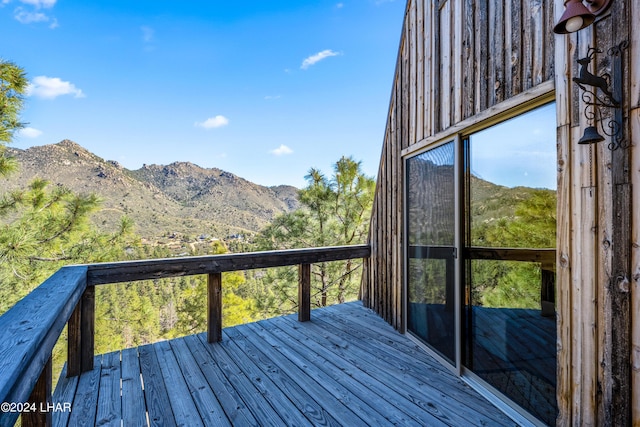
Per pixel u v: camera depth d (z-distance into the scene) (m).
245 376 2.53
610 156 1.46
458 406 2.12
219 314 3.29
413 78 3.31
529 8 1.92
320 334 3.47
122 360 2.82
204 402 2.17
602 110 1.48
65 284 2.00
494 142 2.25
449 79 2.70
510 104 2.03
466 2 2.49
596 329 1.52
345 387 2.36
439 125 2.82
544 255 1.88
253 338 3.35
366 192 7.61
